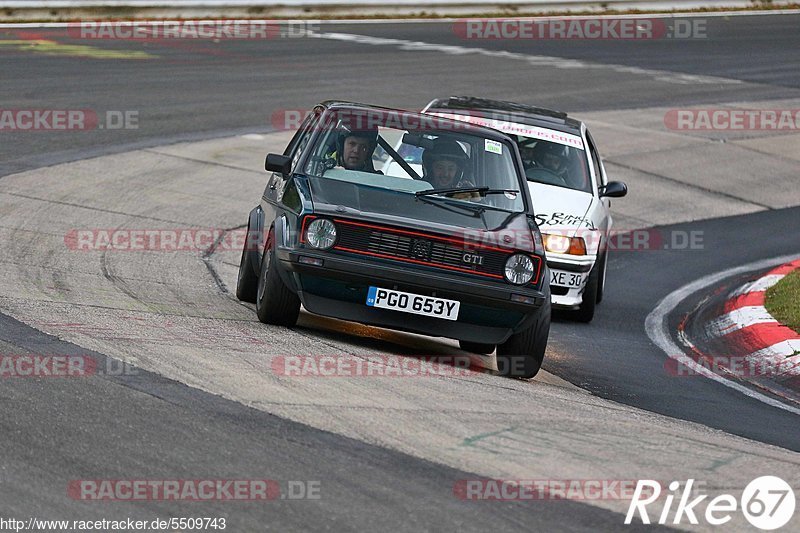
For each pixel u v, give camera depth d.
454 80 79.06
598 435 20.64
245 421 18.94
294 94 69.00
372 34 97.31
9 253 33.09
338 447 18.16
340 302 25.53
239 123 60.59
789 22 123.56
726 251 49.00
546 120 40.06
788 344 31.95
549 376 27.64
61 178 45.47
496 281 25.44
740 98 85.12
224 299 30.97
